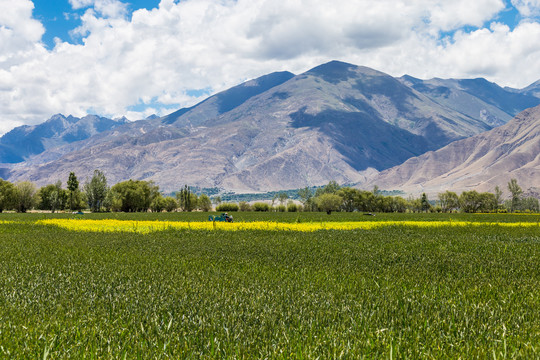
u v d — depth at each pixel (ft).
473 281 38.09
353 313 25.99
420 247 71.77
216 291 32.65
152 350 19.51
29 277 40.60
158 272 43.75
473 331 22.08
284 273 43.27
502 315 25.30
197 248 70.33
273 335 21.88
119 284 36.91
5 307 27.66
